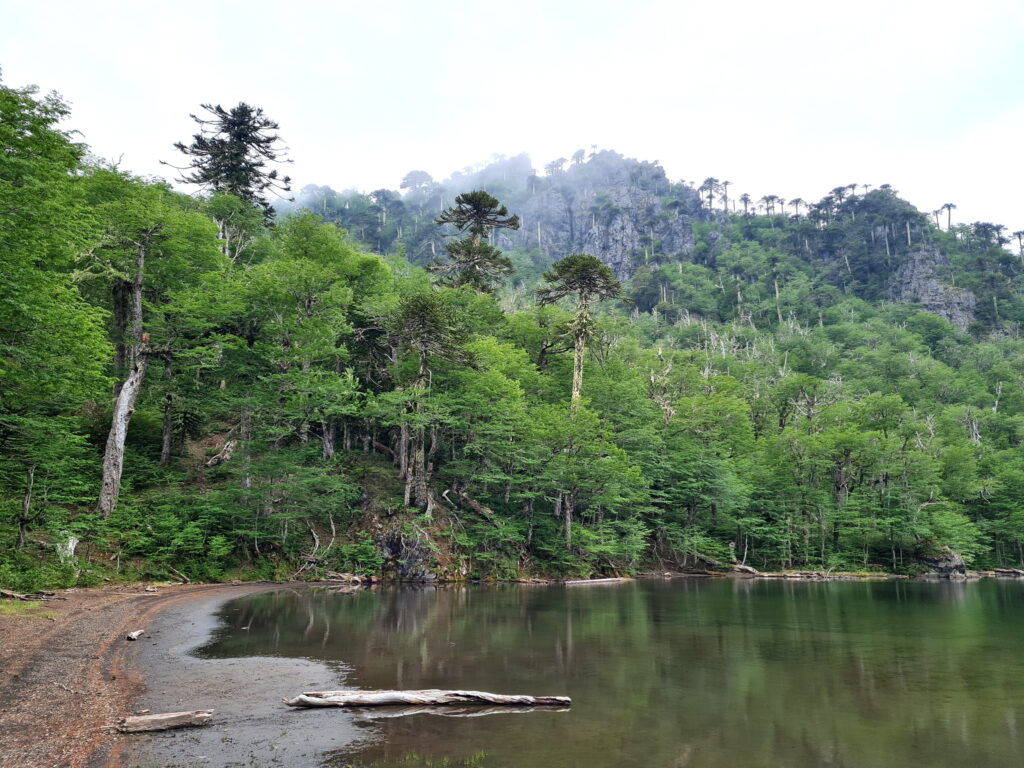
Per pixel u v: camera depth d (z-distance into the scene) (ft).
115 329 113.09
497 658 48.08
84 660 42.80
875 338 443.73
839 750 28.86
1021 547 205.46
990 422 280.51
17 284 50.03
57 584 75.66
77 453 92.58
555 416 132.77
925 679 43.47
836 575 156.04
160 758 25.76
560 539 131.75
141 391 116.16
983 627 68.33
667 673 44.27
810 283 597.52
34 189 50.19
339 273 154.20
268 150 172.65
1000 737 30.94
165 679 39.65
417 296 120.57
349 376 124.98
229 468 110.22
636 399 169.58
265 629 59.31
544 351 173.37
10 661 40.01
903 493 177.99
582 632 60.90
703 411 179.52
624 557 142.72
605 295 155.53
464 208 176.04
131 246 109.60
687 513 160.66
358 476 131.85
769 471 172.86
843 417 213.87
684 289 559.79
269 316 131.34
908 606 88.94
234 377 128.67
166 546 97.19
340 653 48.88
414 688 38.68
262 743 28.04
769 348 405.39
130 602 71.56
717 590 110.83
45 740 27.20
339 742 28.45
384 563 111.96
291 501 112.57
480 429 128.26
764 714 34.47
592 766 26.02
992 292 556.10
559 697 35.81
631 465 147.02
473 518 128.16
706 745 29.17
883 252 630.33
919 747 29.45
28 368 59.31
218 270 129.39
